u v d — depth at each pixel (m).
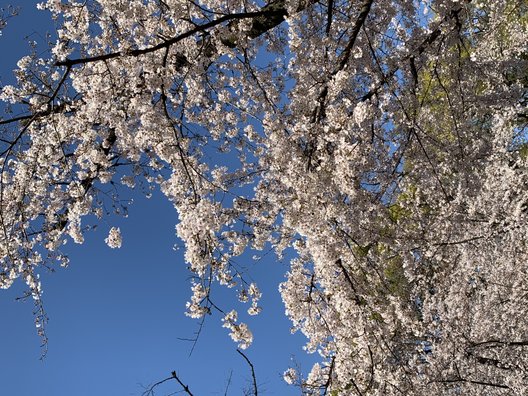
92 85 5.61
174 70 5.87
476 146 6.95
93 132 5.95
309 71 6.15
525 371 7.46
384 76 6.09
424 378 7.63
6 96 6.07
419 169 6.87
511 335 7.91
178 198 6.32
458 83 6.91
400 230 6.79
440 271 8.73
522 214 7.68
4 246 6.12
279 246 6.66
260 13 5.52
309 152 6.09
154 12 5.72
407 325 6.84
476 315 8.02
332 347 6.77
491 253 8.05
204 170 6.23
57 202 6.36
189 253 5.16
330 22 6.01
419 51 6.08
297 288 6.69
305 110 6.28
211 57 6.45
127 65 5.43
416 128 6.22
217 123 6.97
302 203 5.72
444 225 7.18
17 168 6.19
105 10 5.41
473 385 7.84
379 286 6.87
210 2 6.29
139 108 5.55
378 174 6.56
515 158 9.81
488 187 8.22
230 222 6.80
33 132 6.29
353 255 6.27
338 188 5.70
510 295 8.03
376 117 5.94
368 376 6.92
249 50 6.89
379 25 6.49
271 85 6.78
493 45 10.41
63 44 5.66
